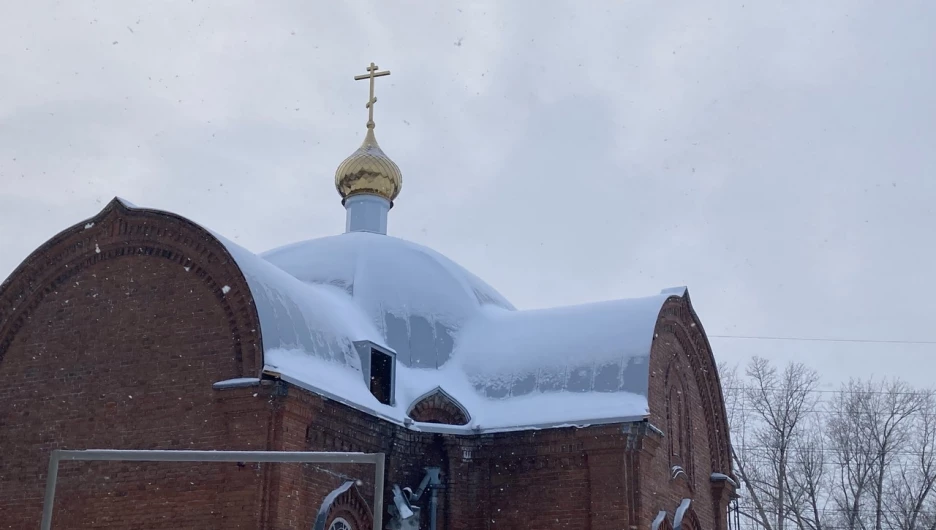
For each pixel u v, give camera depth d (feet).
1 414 64.95
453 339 79.87
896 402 132.57
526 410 72.02
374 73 98.17
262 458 40.06
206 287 61.11
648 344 72.23
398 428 69.41
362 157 93.91
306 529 58.23
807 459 132.67
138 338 62.23
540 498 69.62
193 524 56.29
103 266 65.36
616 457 67.72
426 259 86.02
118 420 60.85
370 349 69.26
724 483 86.02
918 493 128.57
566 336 76.23
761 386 139.54
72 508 59.88
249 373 57.93
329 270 80.94
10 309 67.21
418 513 67.72
